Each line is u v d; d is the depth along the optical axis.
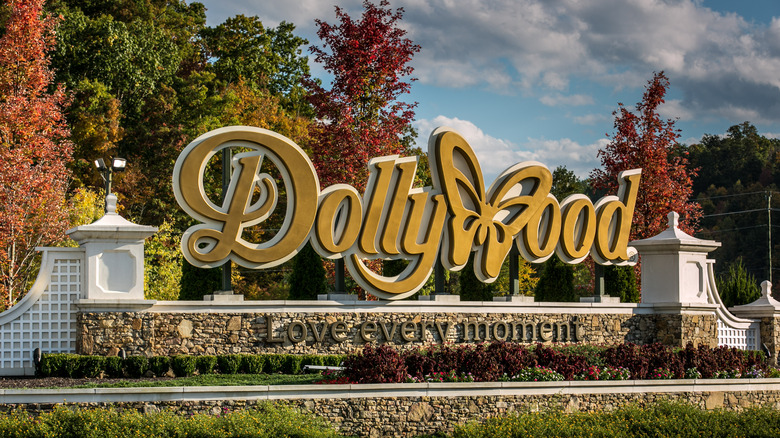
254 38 67.50
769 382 25.34
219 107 55.59
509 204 28.80
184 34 66.50
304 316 25.42
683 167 42.12
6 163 34.09
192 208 24.14
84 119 49.81
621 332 30.41
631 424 19.73
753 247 78.62
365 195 26.48
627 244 31.75
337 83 35.12
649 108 41.19
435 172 27.45
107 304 22.86
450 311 27.48
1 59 36.97
